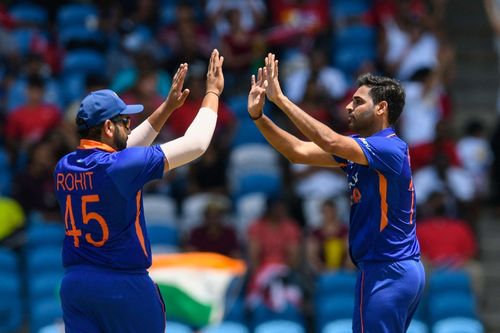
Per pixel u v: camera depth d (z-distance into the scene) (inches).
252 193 1955.0
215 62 940.6
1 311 1712.6
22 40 2277.3
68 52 2252.7
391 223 924.6
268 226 1793.8
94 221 871.7
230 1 2304.4
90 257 875.4
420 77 2123.5
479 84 2426.2
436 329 1761.8
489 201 2062.0
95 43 2262.6
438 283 1811.0
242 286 1745.8
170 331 1606.8
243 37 2215.8
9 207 1801.2
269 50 2219.5
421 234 1873.8
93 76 1991.9
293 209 1894.7
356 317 935.7
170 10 2427.4
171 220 1849.2
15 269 1753.2
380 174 917.2
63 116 2070.6
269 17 2341.3
